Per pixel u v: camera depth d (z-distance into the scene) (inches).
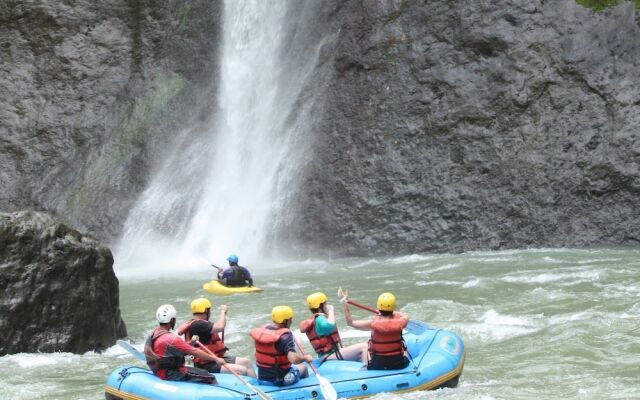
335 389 573.9
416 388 595.8
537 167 1711.4
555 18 1768.0
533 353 738.2
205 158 1969.7
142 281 1433.3
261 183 1911.9
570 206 1685.5
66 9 2081.7
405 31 1861.5
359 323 612.7
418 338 648.4
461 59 1800.0
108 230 1895.9
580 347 745.6
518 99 1744.6
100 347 848.3
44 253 828.6
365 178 1801.2
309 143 1881.2
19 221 832.9
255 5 2041.1
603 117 1701.5
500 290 1072.2
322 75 1926.7
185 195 1931.6
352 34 1910.7
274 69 1999.3
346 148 1838.1
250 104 1999.3
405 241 1733.5
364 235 1763.0
